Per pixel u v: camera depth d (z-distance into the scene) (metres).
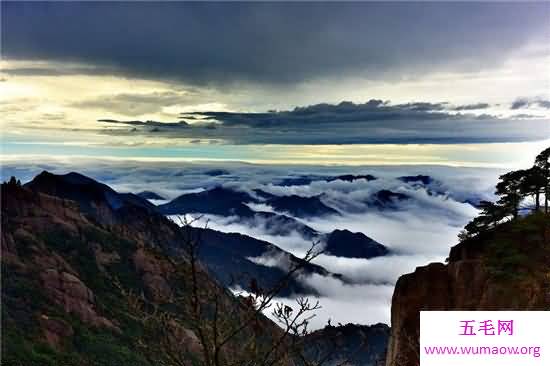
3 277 69.25
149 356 8.25
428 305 43.75
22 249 78.38
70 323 66.00
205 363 8.25
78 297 72.31
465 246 48.50
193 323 8.20
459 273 43.41
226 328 8.41
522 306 35.31
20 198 89.19
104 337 65.56
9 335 56.47
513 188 48.78
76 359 58.47
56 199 94.56
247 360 8.44
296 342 8.53
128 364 60.56
